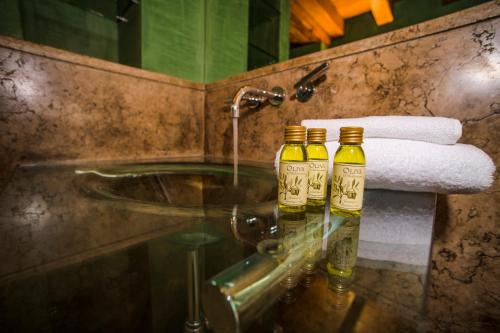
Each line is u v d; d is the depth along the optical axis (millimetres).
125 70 918
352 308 172
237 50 1418
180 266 199
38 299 161
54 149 772
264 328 150
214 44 1308
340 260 238
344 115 715
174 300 159
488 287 336
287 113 860
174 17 1134
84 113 828
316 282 200
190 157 1124
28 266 198
